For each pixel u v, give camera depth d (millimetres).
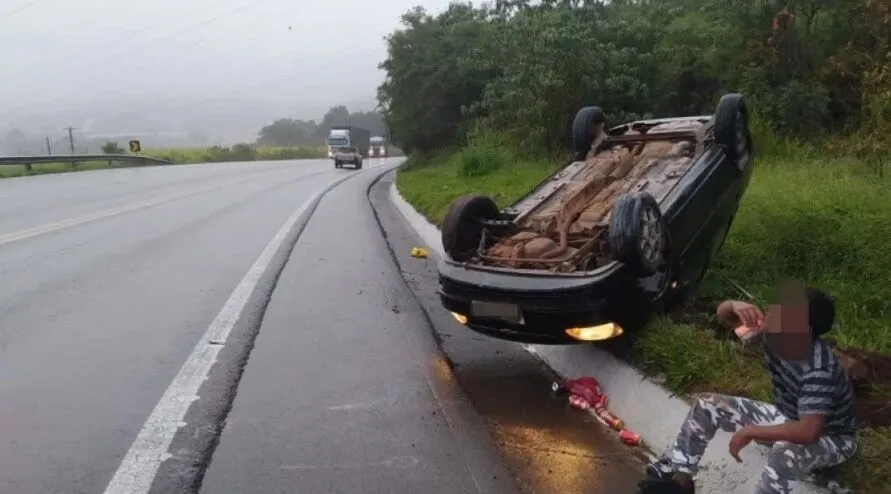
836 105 15961
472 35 35125
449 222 6191
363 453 4570
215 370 6000
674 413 4734
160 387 5609
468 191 16359
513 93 20344
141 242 12445
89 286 8969
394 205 20406
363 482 4195
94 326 7219
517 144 21562
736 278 7211
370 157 71812
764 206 8281
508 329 5570
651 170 6742
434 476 4281
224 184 28016
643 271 5332
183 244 12328
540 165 19000
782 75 16484
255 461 4438
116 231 13766
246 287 8984
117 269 10039
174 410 5160
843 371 3342
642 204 5363
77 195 21625
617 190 6535
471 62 26188
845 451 3355
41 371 5926
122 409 5176
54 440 4664
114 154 46219
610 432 4965
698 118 7570
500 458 4535
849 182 9281
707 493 3963
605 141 7637
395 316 7754
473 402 5457
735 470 3945
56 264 10344
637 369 5375
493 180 17891
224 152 65062
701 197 6281
